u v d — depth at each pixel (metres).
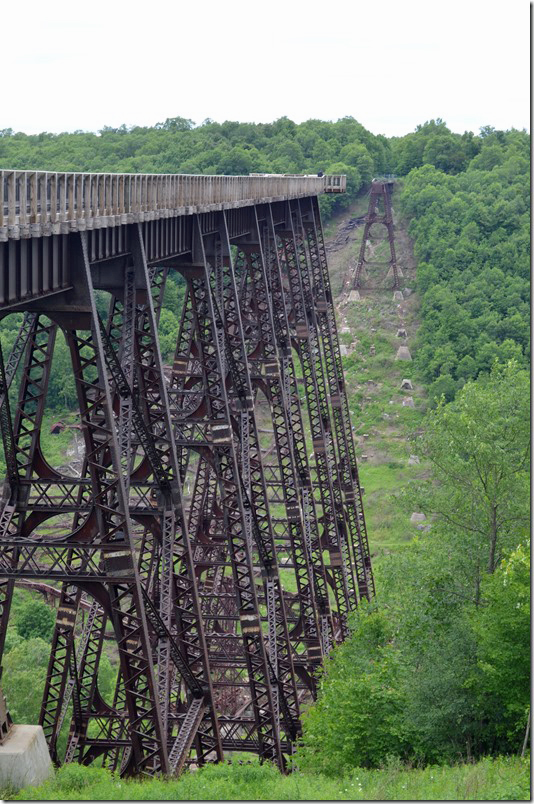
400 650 46.25
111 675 73.62
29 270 29.17
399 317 180.62
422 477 139.25
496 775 32.47
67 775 31.67
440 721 40.69
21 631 84.81
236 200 53.72
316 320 82.88
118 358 37.19
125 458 35.75
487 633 40.88
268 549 52.84
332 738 41.81
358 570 87.19
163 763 34.69
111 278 37.81
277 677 52.38
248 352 61.44
